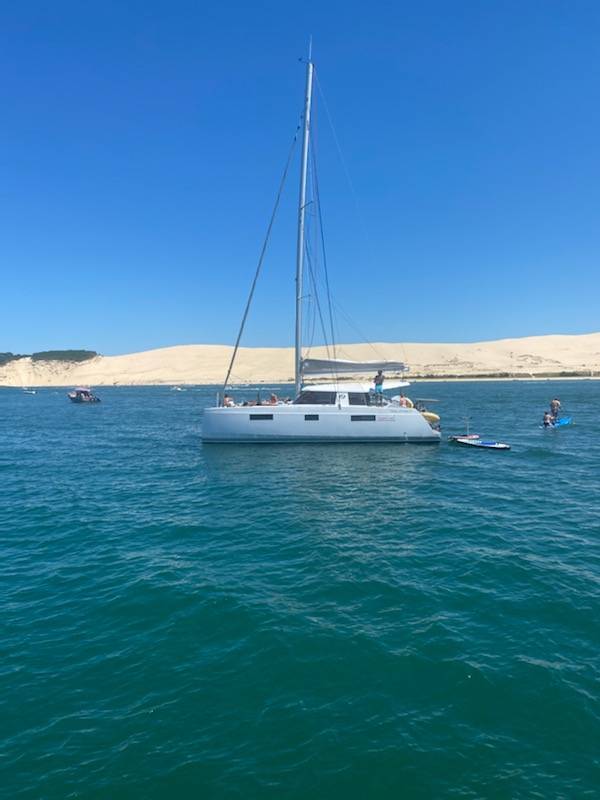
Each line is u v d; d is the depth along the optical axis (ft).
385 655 21.71
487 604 26.30
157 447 90.58
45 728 17.74
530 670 20.47
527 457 72.02
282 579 29.86
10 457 81.87
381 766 15.85
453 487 53.36
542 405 172.65
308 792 14.94
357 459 68.49
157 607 26.48
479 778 15.38
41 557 34.45
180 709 18.60
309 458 69.15
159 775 15.66
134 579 30.14
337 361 78.33
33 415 173.58
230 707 18.66
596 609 25.61
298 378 79.51
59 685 20.10
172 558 33.65
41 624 24.98
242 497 49.93
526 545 35.35
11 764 16.17
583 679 19.88
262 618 25.07
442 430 108.37
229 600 27.04
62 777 15.65
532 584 28.68
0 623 25.12
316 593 27.91
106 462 74.74
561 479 57.47
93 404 235.81
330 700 18.95
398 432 78.13
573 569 30.91
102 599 27.58
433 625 24.13
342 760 16.11
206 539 37.50
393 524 40.52
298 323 78.89
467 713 18.15
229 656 21.91
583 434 99.60
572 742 16.78
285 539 37.06
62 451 88.22
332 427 78.07
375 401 80.48
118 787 15.24
